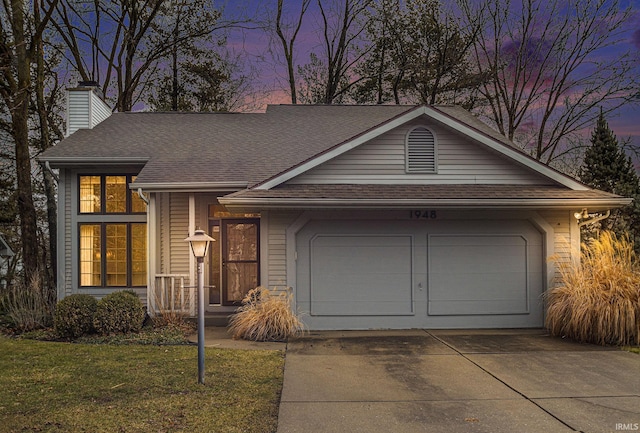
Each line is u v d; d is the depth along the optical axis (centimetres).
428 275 1063
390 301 1056
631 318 869
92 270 1267
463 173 1093
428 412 545
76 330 920
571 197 998
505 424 510
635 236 1533
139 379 649
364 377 679
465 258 1070
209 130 1470
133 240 1269
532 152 2477
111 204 1276
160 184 1103
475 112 2511
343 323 1048
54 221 1836
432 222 1070
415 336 972
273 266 1032
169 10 2327
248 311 962
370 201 970
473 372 706
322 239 1055
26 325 1005
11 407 544
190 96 2558
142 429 485
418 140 1091
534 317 1070
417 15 2473
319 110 1695
